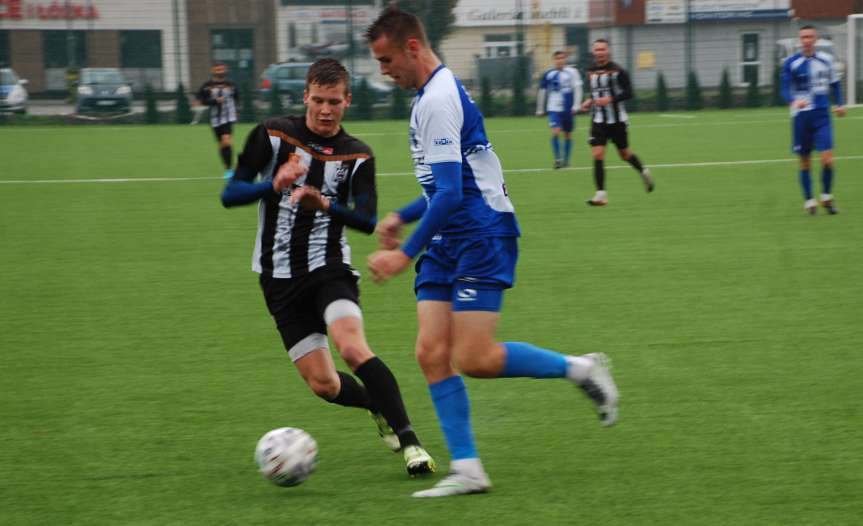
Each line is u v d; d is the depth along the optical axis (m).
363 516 7.25
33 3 72.81
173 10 69.50
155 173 33.03
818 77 21.66
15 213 24.33
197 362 11.84
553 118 33.69
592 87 24.31
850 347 11.91
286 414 9.91
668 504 7.39
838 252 17.91
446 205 7.32
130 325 13.69
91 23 72.50
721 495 7.56
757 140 41.56
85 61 73.50
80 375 11.34
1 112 60.88
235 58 74.62
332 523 7.13
